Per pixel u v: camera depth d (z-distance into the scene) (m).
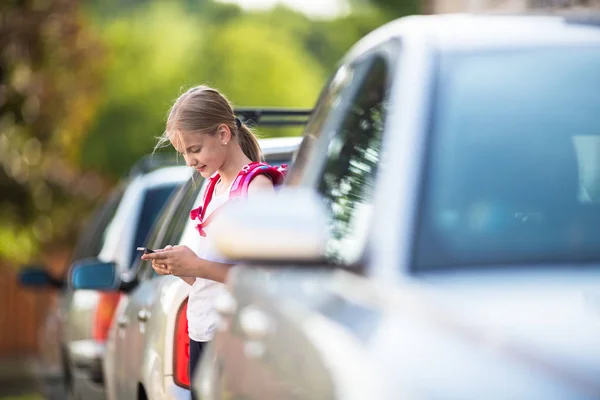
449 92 3.43
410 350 2.64
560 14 3.93
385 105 3.52
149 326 6.14
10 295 24.95
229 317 3.95
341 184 3.67
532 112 3.43
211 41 50.91
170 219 6.79
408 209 3.09
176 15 54.38
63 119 28.75
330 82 4.42
